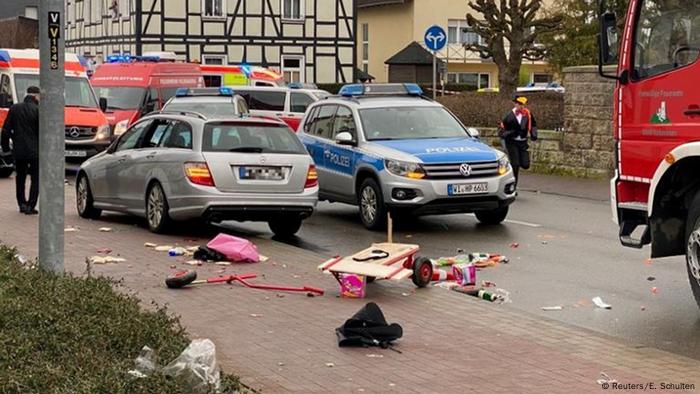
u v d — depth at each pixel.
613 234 17.48
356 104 19.28
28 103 18.66
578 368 8.74
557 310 11.55
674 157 10.91
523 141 23.59
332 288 12.16
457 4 71.12
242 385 7.76
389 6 72.56
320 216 20.14
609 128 26.19
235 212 16.03
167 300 11.33
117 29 58.19
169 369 7.21
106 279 10.38
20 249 14.47
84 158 29.98
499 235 17.42
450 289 12.38
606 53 11.66
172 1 55.50
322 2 58.19
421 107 19.50
